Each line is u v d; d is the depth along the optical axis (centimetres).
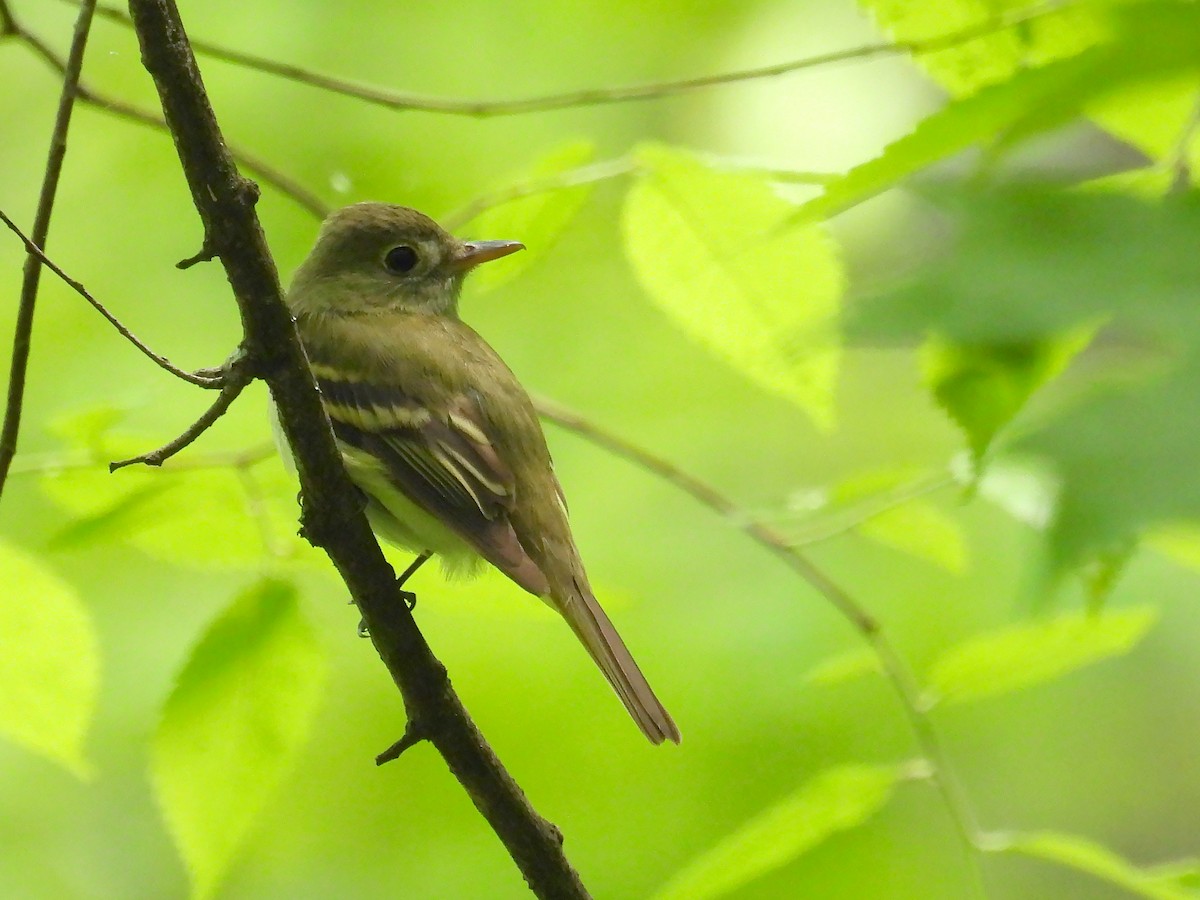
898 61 1137
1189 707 1173
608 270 1199
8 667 634
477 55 1180
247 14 1172
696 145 1169
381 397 832
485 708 1042
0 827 1024
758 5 1172
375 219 941
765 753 1043
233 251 570
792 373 661
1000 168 294
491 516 786
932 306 278
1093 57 277
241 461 732
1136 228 266
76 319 1123
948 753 1091
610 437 830
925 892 996
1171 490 206
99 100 771
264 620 679
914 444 1187
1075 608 639
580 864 1012
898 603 1085
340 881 1051
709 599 1105
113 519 712
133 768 1037
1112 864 592
